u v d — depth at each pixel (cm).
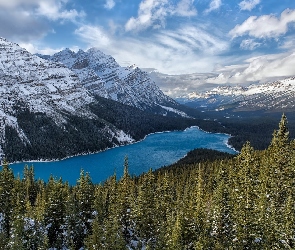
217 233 5656
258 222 5256
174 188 10306
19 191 9100
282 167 6562
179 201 7919
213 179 9569
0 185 8288
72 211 7081
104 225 6425
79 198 7644
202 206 6247
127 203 7531
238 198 6034
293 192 6031
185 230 5716
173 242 5328
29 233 6600
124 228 7312
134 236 7256
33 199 10062
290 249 4769
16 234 6228
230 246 5128
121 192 7906
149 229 6812
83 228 7256
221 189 6325
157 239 6431
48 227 7288
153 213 7044
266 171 6900
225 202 6091
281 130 6819
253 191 6234
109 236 5784
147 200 7262
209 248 5350
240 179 6788
